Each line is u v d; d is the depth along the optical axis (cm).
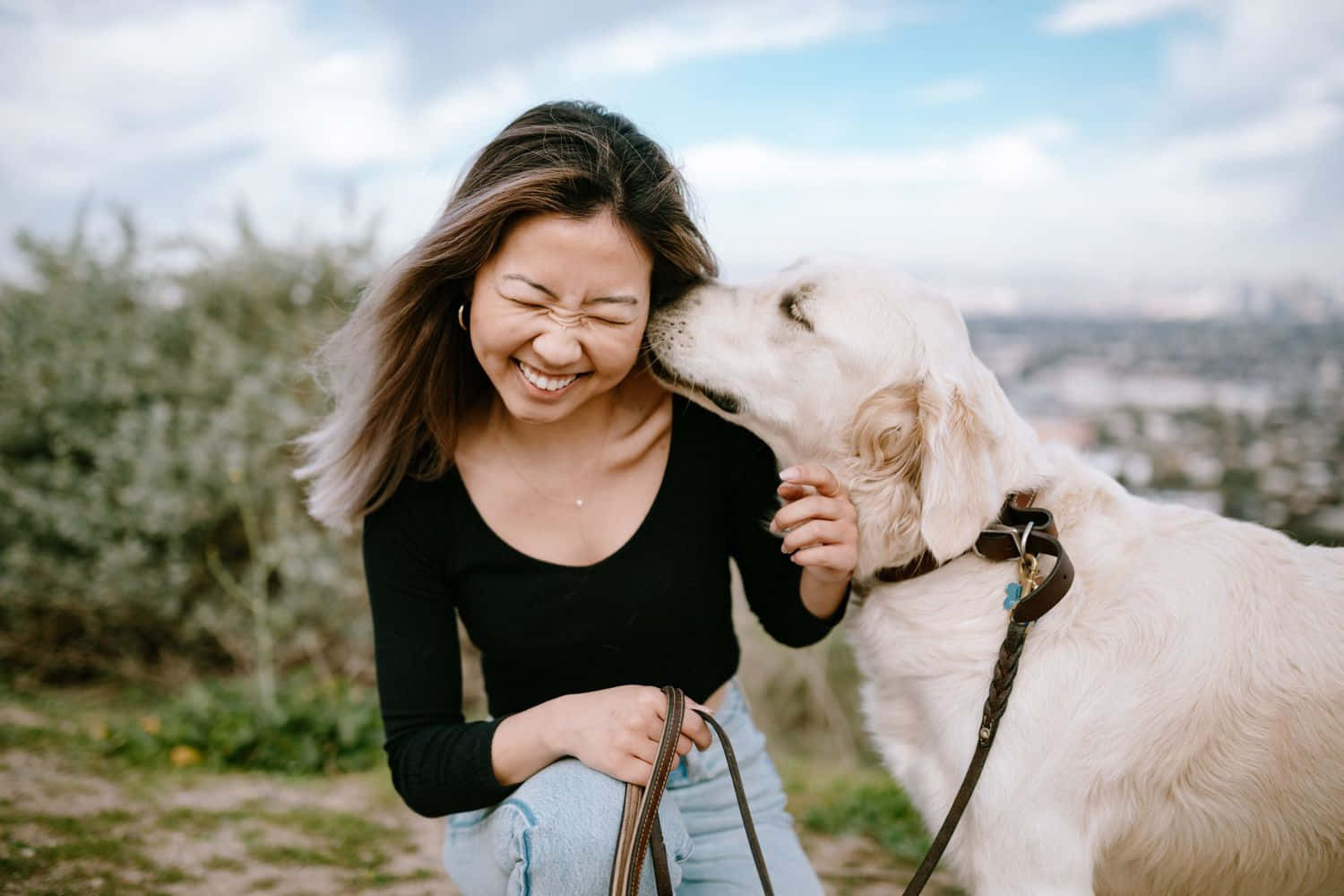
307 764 343
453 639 177
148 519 436
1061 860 166
